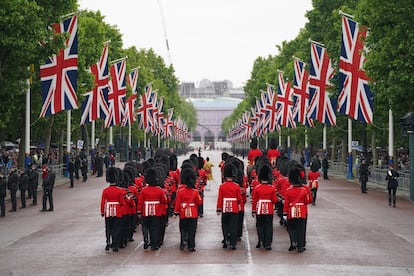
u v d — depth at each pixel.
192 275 40.47
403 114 105.75
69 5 103.12
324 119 134.75
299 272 41.38
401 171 126.12
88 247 52.25
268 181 50.75
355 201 94.38
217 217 73.81
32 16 89.44
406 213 78.25
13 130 139.38
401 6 92.00
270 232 50.41
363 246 52.47
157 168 55.69
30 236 59.00
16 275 41.50
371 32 98.12
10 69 95.81
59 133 167.38
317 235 58.75
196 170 66.62
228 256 47.53
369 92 108.62
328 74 134.25
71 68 101.44
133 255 48.34
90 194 105.50
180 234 55.81
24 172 88.31
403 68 92.75
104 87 139.00
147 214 50.38
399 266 43.84
